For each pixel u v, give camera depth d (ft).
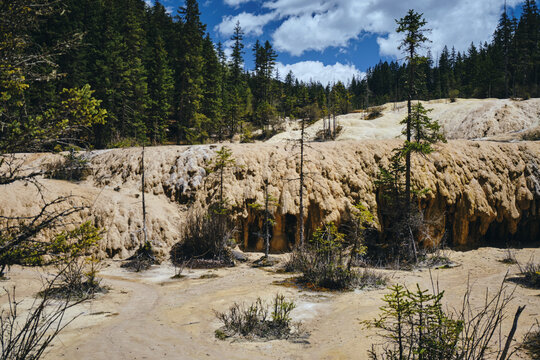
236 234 78.23
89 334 28.68
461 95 293.02
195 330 30.71
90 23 133.59
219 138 196.95
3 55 16.43
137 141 132.26
